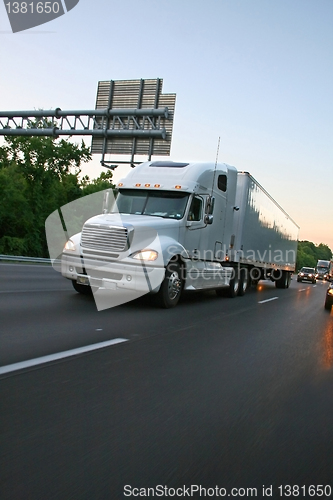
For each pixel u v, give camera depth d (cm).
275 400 423
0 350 501
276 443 320
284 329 873
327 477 273
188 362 532
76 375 435
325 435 343
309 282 4625
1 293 1003
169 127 2084
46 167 4288
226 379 478
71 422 322
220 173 1184
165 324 780
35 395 370
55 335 600
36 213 4100
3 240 3747
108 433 309
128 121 2109
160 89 2105
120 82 2162
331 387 487
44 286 1223
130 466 266
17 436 292
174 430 326
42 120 2211
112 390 402
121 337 632
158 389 420
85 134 2130
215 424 346
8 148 4219
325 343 757
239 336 741
